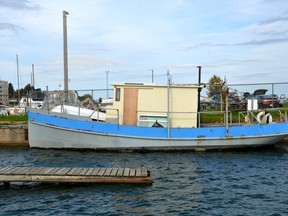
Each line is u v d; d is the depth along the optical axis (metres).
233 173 14.21
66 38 22.36
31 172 12.53
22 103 42.28
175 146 19.03
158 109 19.88
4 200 11.08
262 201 10.54
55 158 17.77
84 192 11.70
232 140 18.95
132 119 19.88
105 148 19.31
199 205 10.25
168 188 12.02
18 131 22.94
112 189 11.95
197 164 16.00
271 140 19.12
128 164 16.12
